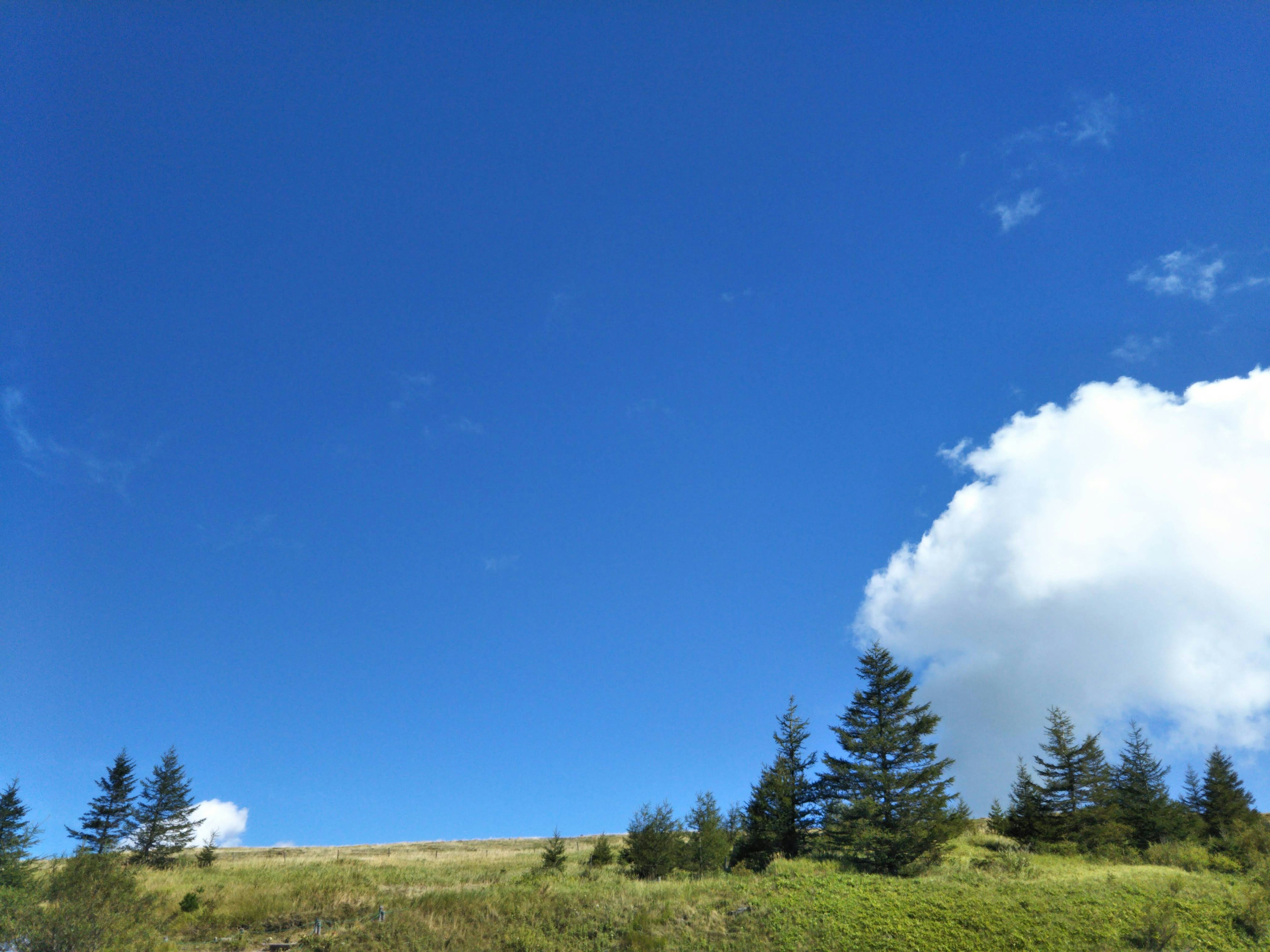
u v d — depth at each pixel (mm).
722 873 33938
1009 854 33531
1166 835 46219
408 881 34625
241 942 23891
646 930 23297
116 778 55250
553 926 23922
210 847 47906
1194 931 21172
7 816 31500
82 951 20344
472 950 22391
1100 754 47844
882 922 22438
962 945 20797
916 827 33281
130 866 33094
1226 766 55156
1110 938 20812
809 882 26766
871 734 37938
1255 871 26891
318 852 64750
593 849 53938
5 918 20609
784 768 42219
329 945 22891
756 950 21484
